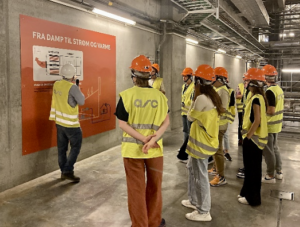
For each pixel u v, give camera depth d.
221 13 7.98
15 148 3.50
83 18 4.55
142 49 6.51
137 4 6.14
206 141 2.66
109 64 5.27
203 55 10.50
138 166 2.24
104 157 4.89
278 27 14.22
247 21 12.78
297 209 3.04
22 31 3.47
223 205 3.11
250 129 2.95
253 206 3.08
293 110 8.01
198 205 2.77
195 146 2.70
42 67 3.79
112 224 2.68
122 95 2.18
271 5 13.66
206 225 2.68
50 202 3.13
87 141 4.83
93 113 4.91
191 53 9.41
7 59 3.32
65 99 3.56
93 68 4.83
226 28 8.88
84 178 3.88
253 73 3.00
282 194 3.42
